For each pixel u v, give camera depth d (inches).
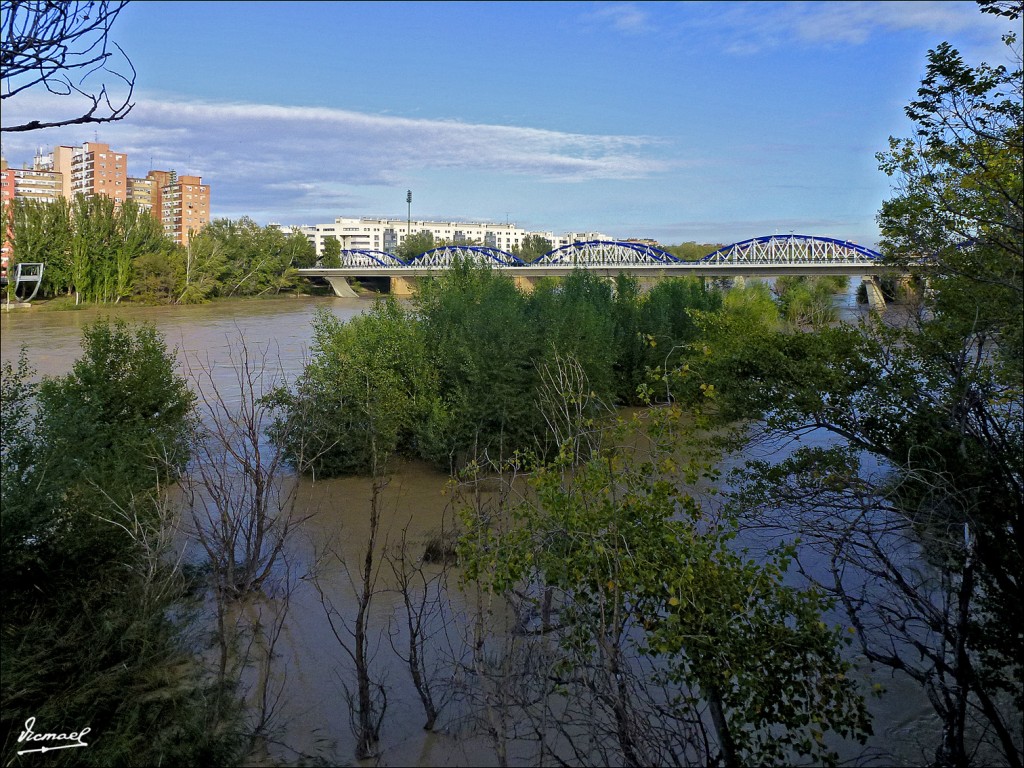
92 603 338.3
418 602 397.4
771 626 256.4
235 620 378.9
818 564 416.8
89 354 610.2
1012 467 283.1
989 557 268.1
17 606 320.5
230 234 3329.2
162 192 5167.3
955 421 285.0
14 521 319.9
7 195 3444.9
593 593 284.2
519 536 287.6
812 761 278.5
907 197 316.5
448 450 653.9
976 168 297.9
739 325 412.8
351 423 634.8
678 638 243.6
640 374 940.6
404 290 3538.4
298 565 453.1
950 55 281.4
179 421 614.5
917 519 276.4
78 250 2486.5
